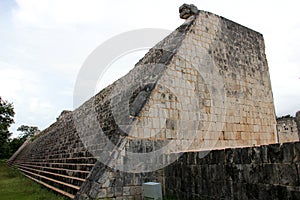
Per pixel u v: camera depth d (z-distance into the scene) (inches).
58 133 839.7
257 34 484.1
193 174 244.5
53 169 543.5
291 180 159.0
